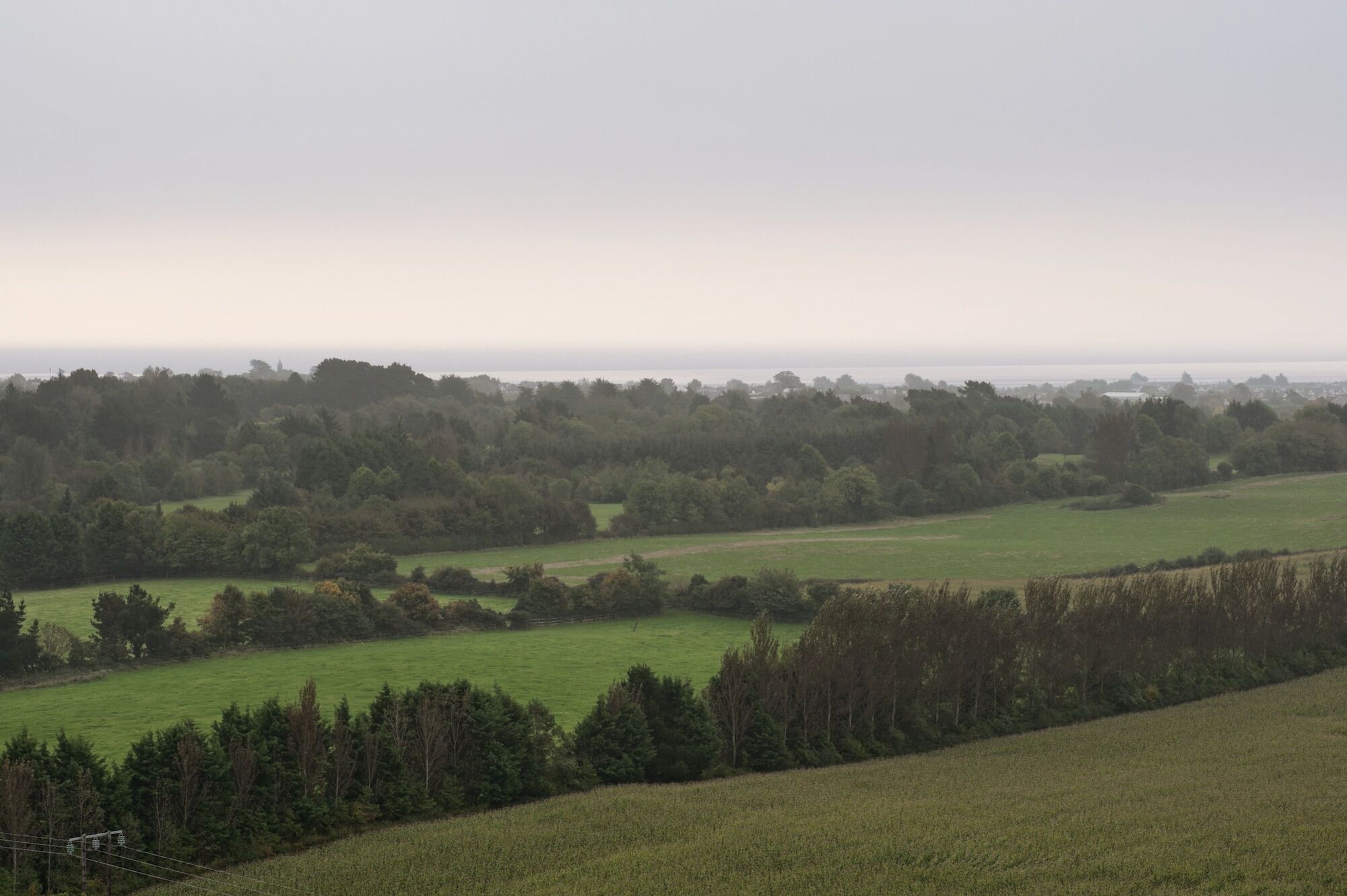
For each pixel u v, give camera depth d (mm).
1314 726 72375
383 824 56062
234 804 52312
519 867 49688
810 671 68688
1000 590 100688
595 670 85625
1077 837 52281
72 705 74438
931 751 69938
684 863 49688
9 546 117125
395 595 102562
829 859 50219
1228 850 50344
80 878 47625
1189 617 83875
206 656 88812
